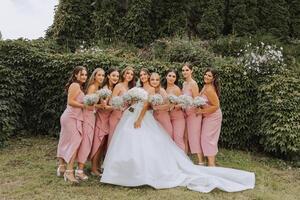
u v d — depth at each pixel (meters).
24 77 8.70
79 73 5.86
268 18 13.75
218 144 8.35
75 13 13.09
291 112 7.49
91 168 6.28
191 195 5.21
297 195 5.68
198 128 6.49
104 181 5.50
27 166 6.59
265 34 13.26
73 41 12.98
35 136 8.84
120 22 13.14
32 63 8.79
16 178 5.88
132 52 11.20
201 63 8.98
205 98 6.47
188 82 6.66
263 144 8.02
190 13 13.57
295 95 7.64
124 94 5.89
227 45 11.74
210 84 6.51
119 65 8.27
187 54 9.42
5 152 7.53
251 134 8.23
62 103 8.59
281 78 7.89
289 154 7.66
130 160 5.45
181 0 13.25
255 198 5.32
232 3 13.69
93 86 5.96
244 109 8.18
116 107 5.83
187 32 13.00
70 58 8.57
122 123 5.92
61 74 8.58
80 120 5.74
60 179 5.81
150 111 6.11
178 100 6.21
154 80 6.27
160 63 8.25
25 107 8.91
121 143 5.64
